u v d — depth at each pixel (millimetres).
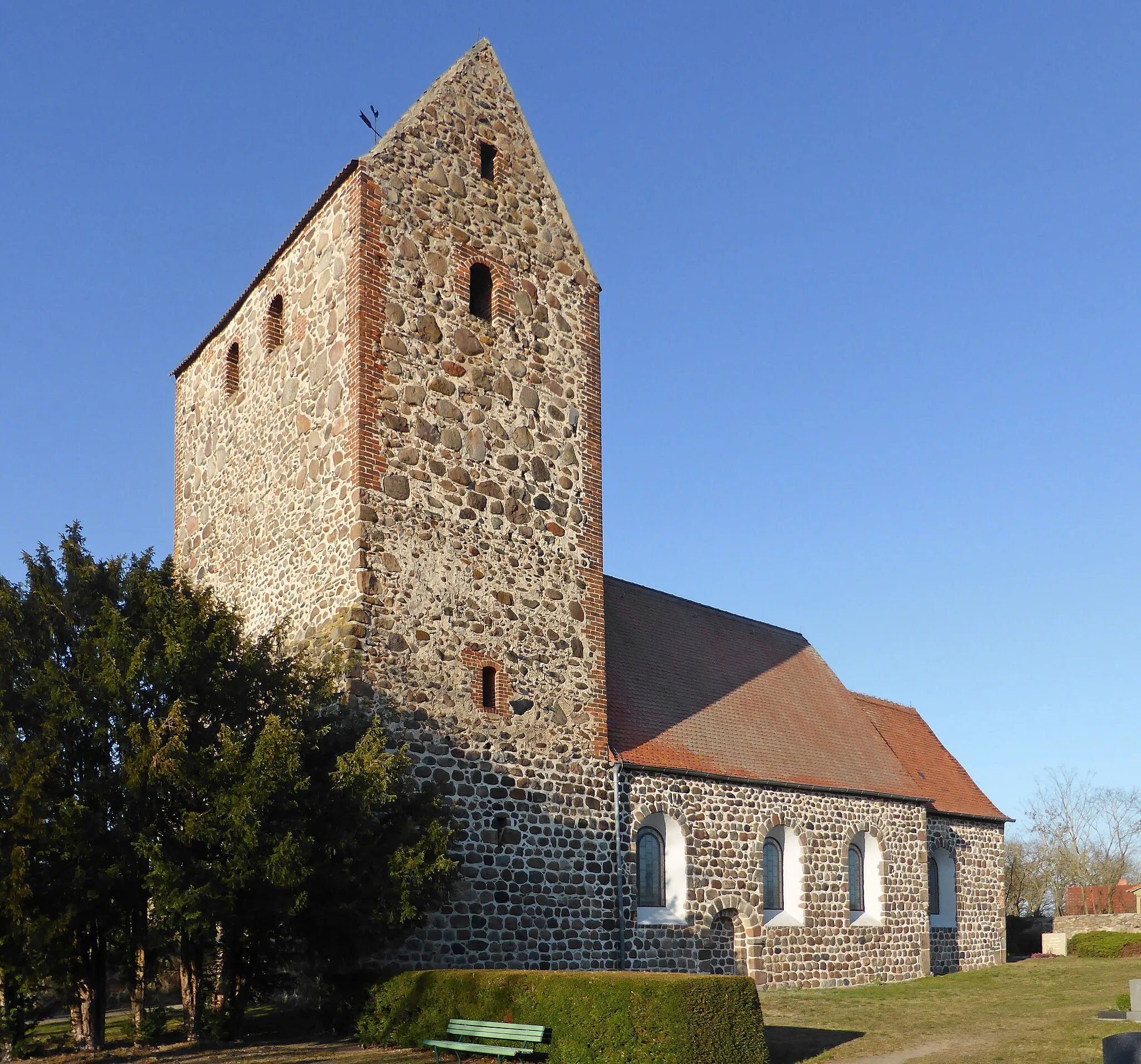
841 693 35844
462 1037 17797
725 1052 16594
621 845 24594
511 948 22234
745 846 27500
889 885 31125
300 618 22984
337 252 23641
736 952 26812
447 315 24094
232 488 26469
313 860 17719
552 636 24531
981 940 36031
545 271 26328
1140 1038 16219
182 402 29703
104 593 19750
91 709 18016
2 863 16719
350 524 21906
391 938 19719
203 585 27062
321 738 19188
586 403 26484
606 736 25156
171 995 24812
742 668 33031
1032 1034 20859
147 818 17797
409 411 22953
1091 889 61844
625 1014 16578
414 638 22078
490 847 22359
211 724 18891
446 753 22078
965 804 37000
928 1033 21281
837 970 28938
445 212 24562
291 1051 18266
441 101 25234
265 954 20375
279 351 25250
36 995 19672
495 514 24031
